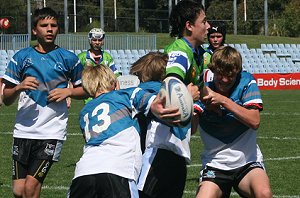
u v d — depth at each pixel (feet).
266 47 189.98
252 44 205.05
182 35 24.81
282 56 187.83
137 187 23.88
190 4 24.62
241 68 24.80
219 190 25.36
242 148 25.17
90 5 257.55
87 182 22.29
